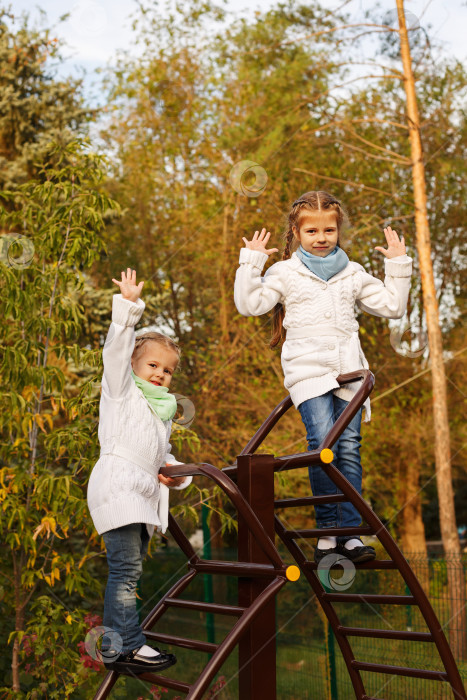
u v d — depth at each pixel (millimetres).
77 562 5027
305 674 6789
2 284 4344
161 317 13945
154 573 10117
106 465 2404
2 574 4602
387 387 12930
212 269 13992
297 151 12250
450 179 12859
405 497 13766
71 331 4566
